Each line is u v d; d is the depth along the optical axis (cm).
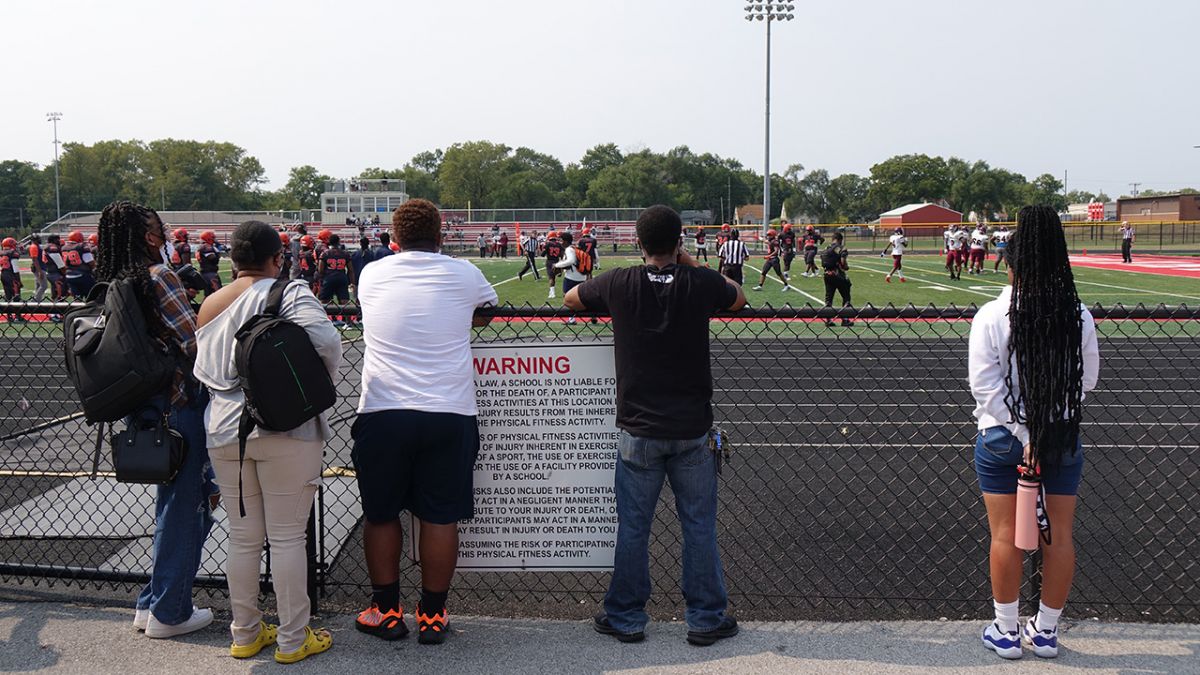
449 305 362
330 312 402
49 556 508
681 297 352
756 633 387
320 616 413
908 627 391
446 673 353
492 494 402
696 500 368
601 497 399
